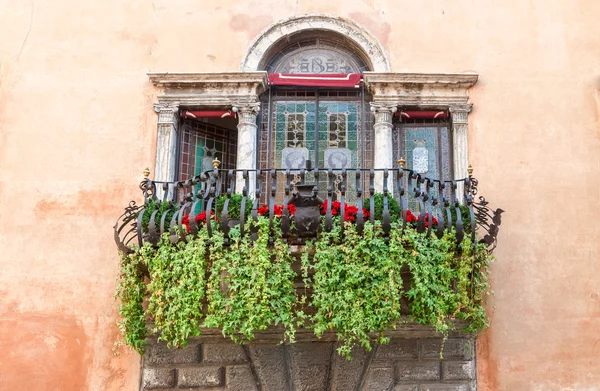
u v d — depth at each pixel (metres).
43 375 7.50
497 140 8.26
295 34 8.85
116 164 8.25
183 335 6.70
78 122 8.41
